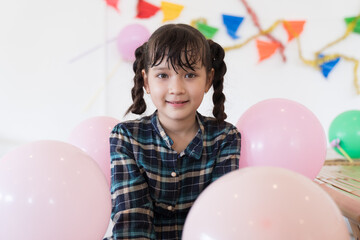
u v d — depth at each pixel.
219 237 0.59
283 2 3.27
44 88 3.16
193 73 1.00
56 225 0.80
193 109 1.01
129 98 3.21
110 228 1.99
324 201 0.62
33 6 3.13
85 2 3.16
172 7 3.19
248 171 0.66
